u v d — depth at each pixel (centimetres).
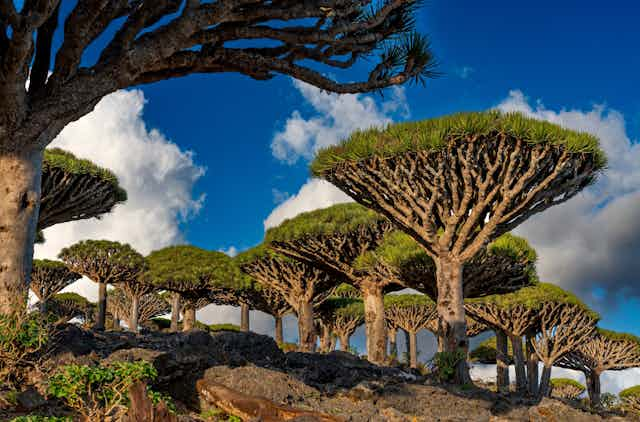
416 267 1534
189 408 667
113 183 1658
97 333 942
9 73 505
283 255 1966
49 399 508
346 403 734
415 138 1009
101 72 571
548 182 1016
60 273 3173
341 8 671
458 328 1055
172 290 2961
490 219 1062
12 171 557
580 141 982
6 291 540
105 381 420
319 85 708
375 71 733
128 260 2645
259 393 670
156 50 585
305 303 2252
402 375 1161
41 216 1511
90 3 532
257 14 615
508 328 2366
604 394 2630
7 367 516
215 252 3069
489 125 969
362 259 1734
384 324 1802
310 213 1858
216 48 648
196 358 704
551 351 2425
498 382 2403
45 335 552
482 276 1483
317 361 1066
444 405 823
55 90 558
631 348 2902
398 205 1111
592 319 2355
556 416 804
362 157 1056
